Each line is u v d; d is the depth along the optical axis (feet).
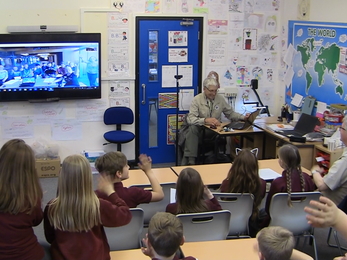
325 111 17.53
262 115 21.17
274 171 13.74
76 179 7.07
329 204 4.21
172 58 20.54
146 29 19.94
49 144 19.76
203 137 19.72
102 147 20.52
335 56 17.46
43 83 18.89
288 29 20.77
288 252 5.66
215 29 20.71
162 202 11.48
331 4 17.61
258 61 21.57
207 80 19.77
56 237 7.39
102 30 19.38
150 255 6.63
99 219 7.39
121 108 19.93
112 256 8.14
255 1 20.89
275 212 10.86
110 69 19.81
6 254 7.24
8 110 19.11
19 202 7.16
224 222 9.39
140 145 21.15
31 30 18.45
